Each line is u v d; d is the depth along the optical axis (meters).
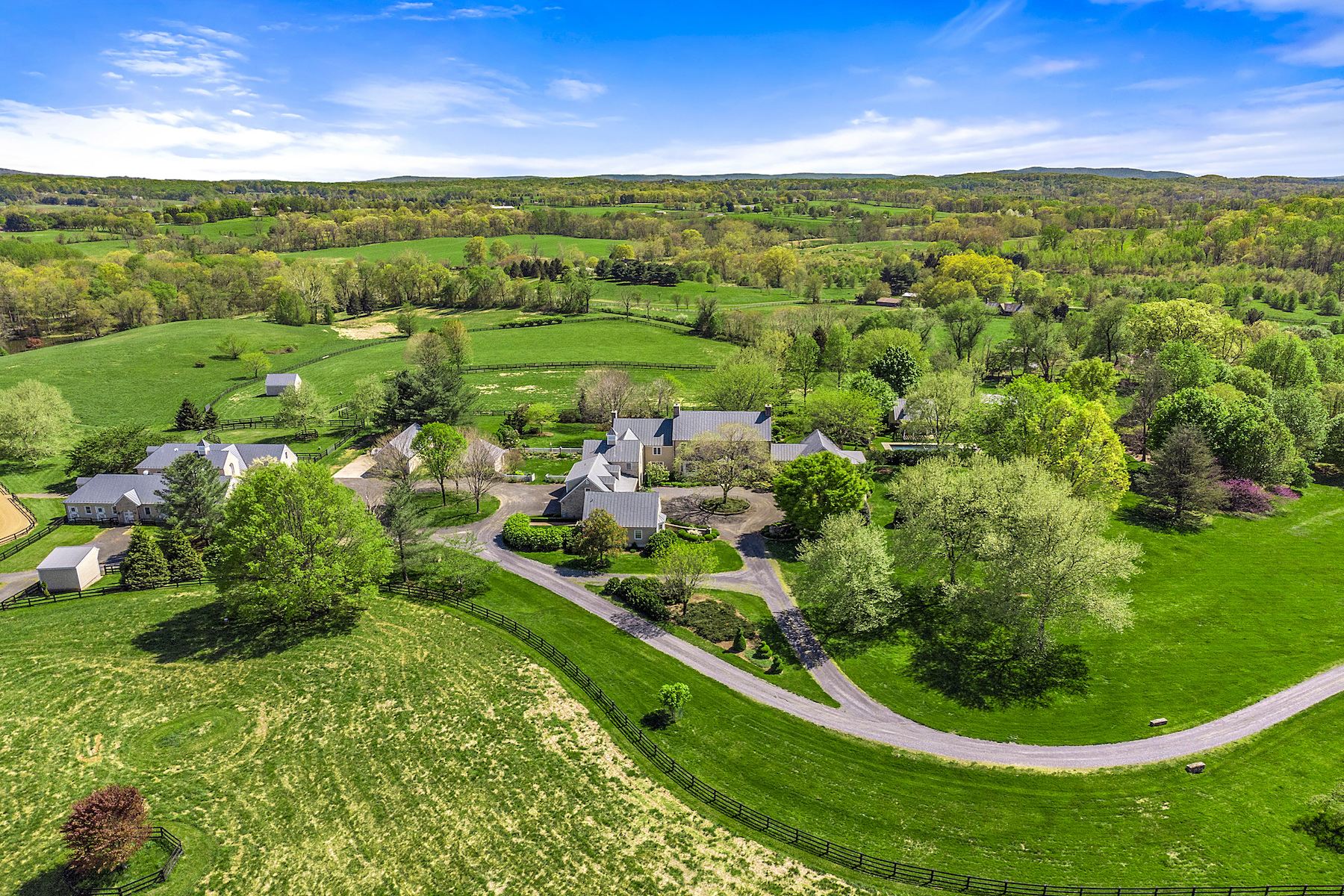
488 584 80.75
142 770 54.06
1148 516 96.50
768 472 103.88
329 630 72.50
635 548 90.12
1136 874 44.16
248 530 70.81
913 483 80.62
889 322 191.38
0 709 60.91
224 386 164.50
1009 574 67.69
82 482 104.00
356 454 127.06
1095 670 65.31
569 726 58.59
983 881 43.72
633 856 46.06
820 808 50.16
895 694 62.88
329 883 44.47
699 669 66.00
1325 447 111.12
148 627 73.31
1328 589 77.06
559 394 160.25
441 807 50.25
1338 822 46.59
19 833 48.47
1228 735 56.22
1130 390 151.25
